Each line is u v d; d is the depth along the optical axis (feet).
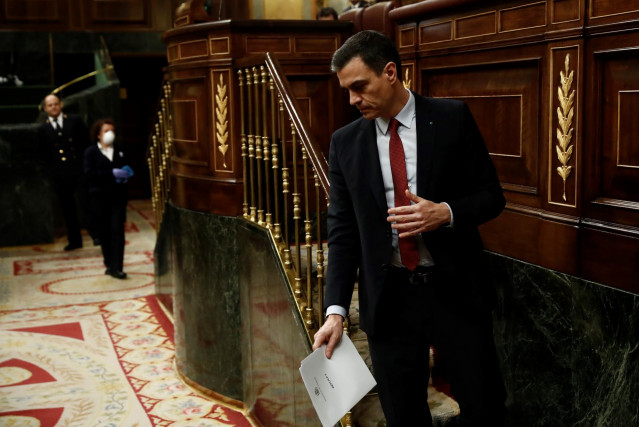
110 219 25.22
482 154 7.85
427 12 11.34
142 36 39.06
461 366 7.80
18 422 13.88
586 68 8.42
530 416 9.76
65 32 38.06
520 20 9.48
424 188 7.63
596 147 8.37
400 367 8.06
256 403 13.87
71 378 16.30
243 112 13.88
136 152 44.14
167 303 21.50
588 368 8.58
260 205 13.37
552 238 9.07
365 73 7.43
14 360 17.39
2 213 30.17
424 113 7.74
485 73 10.52
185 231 15.72
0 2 37.55
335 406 7.77
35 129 30.09
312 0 28.81
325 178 10.24
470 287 7.73
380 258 7.82
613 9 7.91
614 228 8.06
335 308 8.05
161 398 15.28
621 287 8.00
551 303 9.19
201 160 15.25
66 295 23.13
